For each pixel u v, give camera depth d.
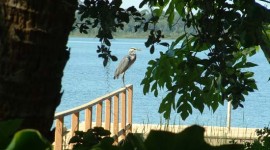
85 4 11.06
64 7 5.81
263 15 10.09
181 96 13.44
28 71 5.70
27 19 5.67
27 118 5.71
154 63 13.56
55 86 5.93
